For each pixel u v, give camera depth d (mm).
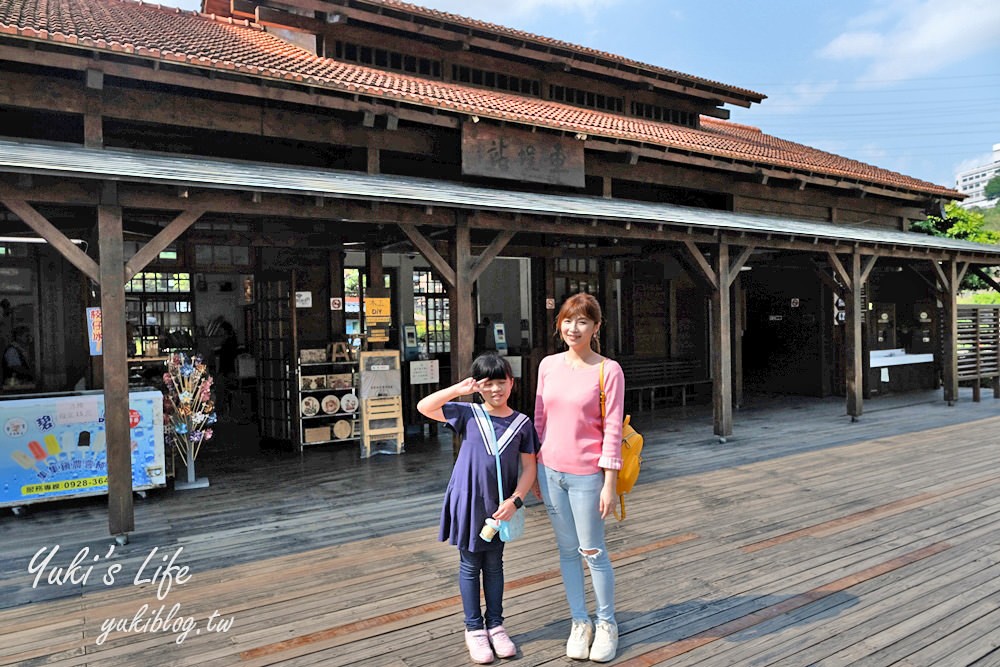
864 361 13578
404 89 8609
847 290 10539
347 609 3803
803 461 7613
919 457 7734
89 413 6090
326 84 7367
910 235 12883
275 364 8852
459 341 6816
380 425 8391
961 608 3688
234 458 8211
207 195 5383
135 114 6914
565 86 12586
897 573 4215
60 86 6512
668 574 4246
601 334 13156
